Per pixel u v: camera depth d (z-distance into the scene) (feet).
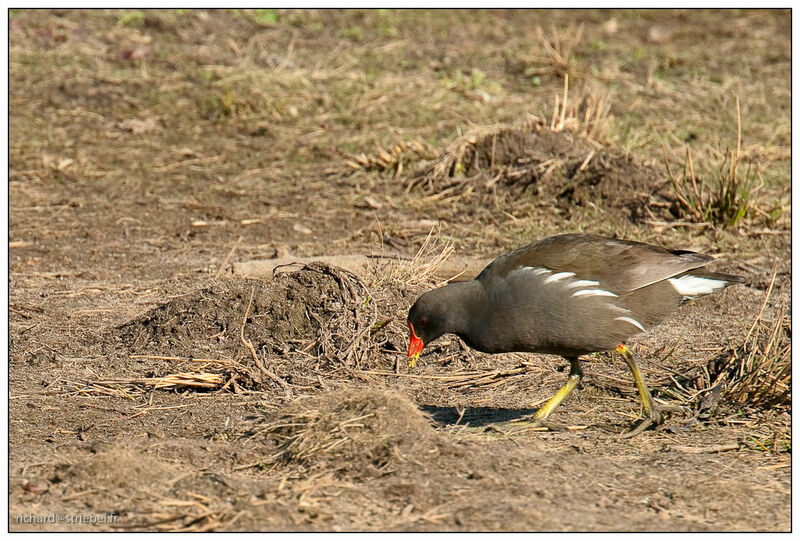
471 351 34.40
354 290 35.17
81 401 30.17
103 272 42.45
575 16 85.15
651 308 28.48
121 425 28.27
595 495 23.52
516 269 28.07
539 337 27.86
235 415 29.12
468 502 22.77
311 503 22.80
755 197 48.44
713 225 47.50
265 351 33.65
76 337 35.24
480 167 53.16
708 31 81.35
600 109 54.65
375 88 67.21
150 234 47.65
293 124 62.85
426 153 56.49
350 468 24.63
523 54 73.92
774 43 78.95
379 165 56.08
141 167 57.21
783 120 63.05
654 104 65.41
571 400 30.73
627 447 26.89
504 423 28.22
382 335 34.65
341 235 47.65
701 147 57.82
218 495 23.32
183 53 71.92
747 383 29.99
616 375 32.60
